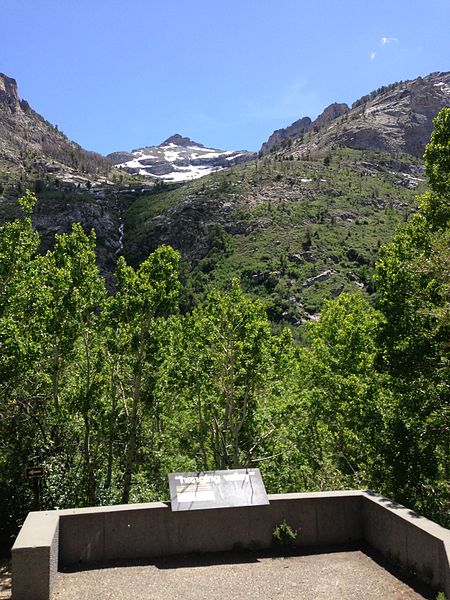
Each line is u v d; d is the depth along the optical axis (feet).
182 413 89.92
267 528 32.40
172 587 26.84
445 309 43.24
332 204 425.28
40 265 57.36
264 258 333.21
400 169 556.10
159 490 78.18
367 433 57.06
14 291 52.75
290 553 31.45
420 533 26.71
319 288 292.20
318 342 90.07
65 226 438.40
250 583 27.22
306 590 26.21
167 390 81.71
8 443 55.72
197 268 349.00
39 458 58.03
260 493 32.19
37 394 61.21
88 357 68.90
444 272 43.96
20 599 25.09
